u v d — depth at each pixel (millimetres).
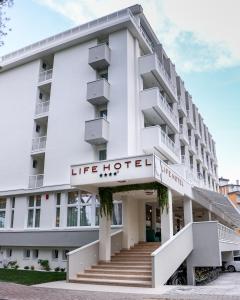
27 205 24469
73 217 22406
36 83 27422
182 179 19078
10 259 23766
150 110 24109
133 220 20062
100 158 22828
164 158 26016
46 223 22891
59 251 21984
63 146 23969
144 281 13703
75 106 24484
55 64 26766
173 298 10156
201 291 11961
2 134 27734
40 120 26516
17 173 25625
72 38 25781
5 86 29250
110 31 24828
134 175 14898
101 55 23547
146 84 26875
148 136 23141
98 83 22875
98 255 16984
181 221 33438
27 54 28062
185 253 17062
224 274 26062
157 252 13656
